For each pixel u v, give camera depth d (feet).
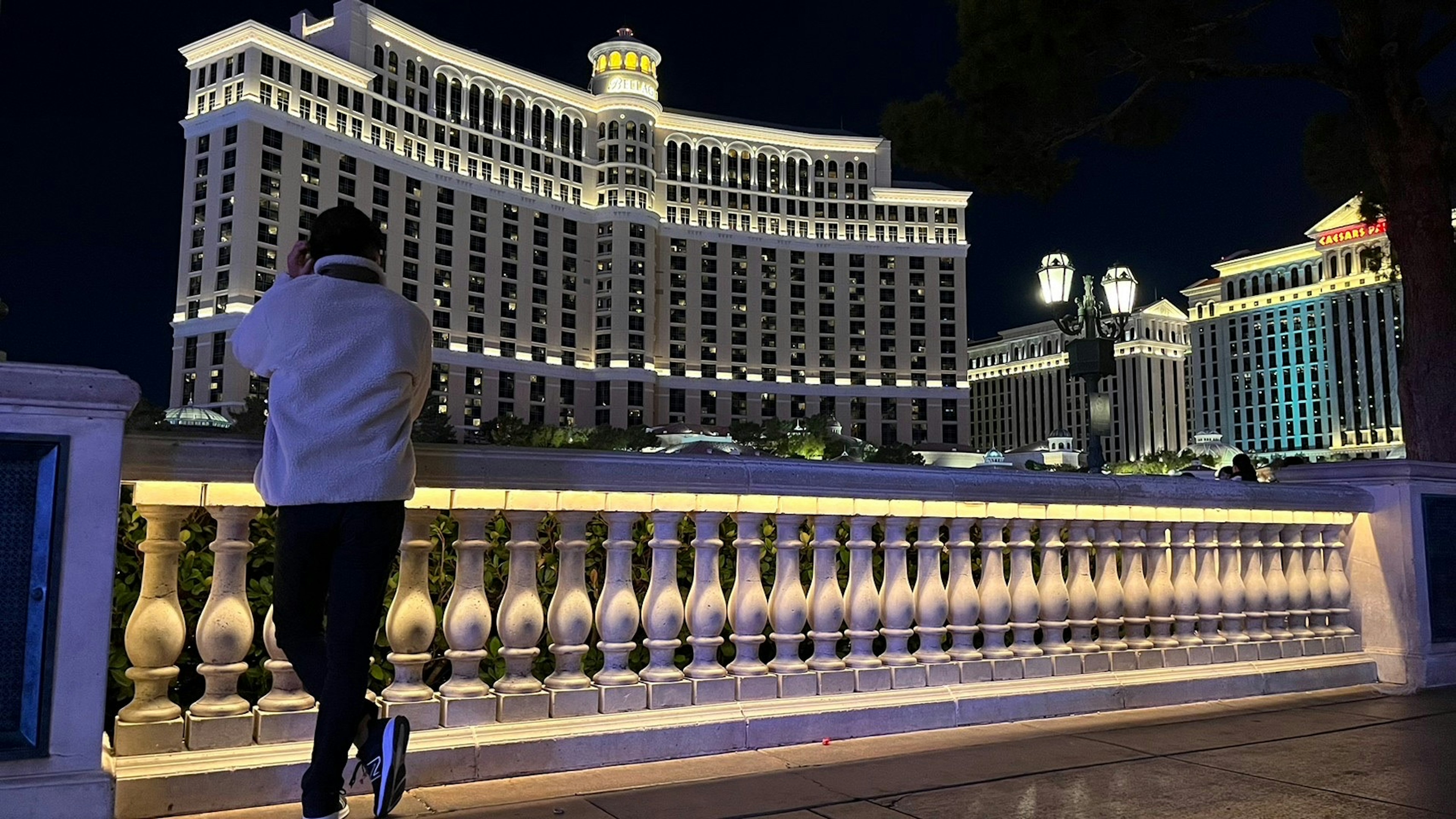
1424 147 30.48
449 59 517.14
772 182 615.57
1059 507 19.07
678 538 17.02
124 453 11.18
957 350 623.77
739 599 16.01
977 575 21.26
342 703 9.88
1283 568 23.75
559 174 556.92
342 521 9.96
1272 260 639.76
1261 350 643.86
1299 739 16.48
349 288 10.48
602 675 14.87
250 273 426.92
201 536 14.05
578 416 548.31
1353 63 31.65
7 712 10.09
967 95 37.01
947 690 17.34
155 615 11.83
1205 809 12.35
